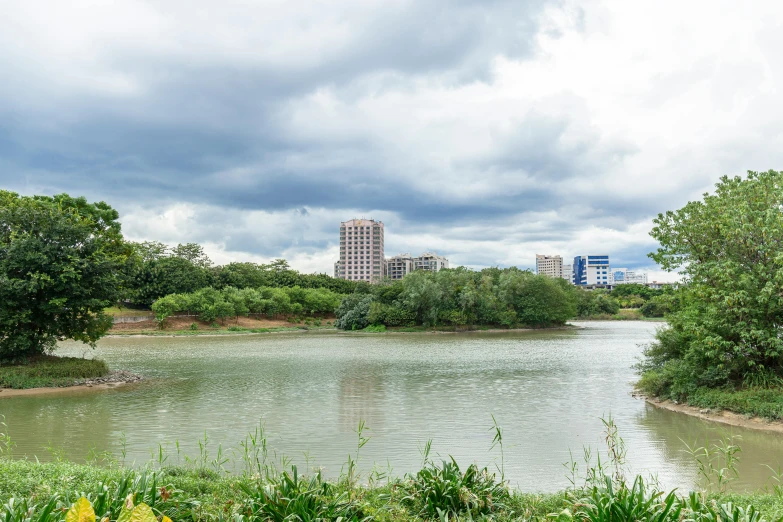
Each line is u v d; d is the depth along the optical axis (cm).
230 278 10931
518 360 4328
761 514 796
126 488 714
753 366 2155
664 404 2331
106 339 7262
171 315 9100
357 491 870
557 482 1270
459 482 820
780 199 2150
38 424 1959
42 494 816
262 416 2109
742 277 2086
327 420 2027
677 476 1310
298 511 664
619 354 4797
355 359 4491
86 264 3091
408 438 1731
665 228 2511
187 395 2652
